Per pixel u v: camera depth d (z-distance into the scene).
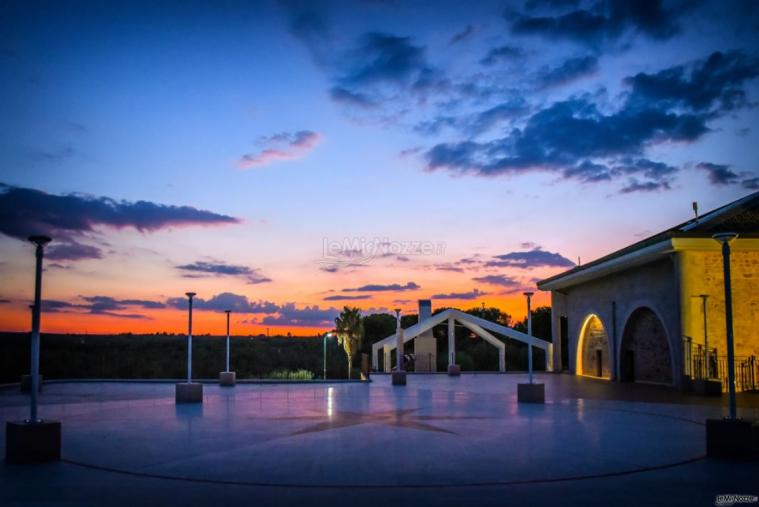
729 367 11.09
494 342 42.88
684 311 24.77
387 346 41.31
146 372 68.31
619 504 7.86
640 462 10.45
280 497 8.22
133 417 16.50
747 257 25.25
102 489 8.66
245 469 9.92
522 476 9.45
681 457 10.88
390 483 9.00
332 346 82.62
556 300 41.31
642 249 26.48
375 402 20.47
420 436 13.19
